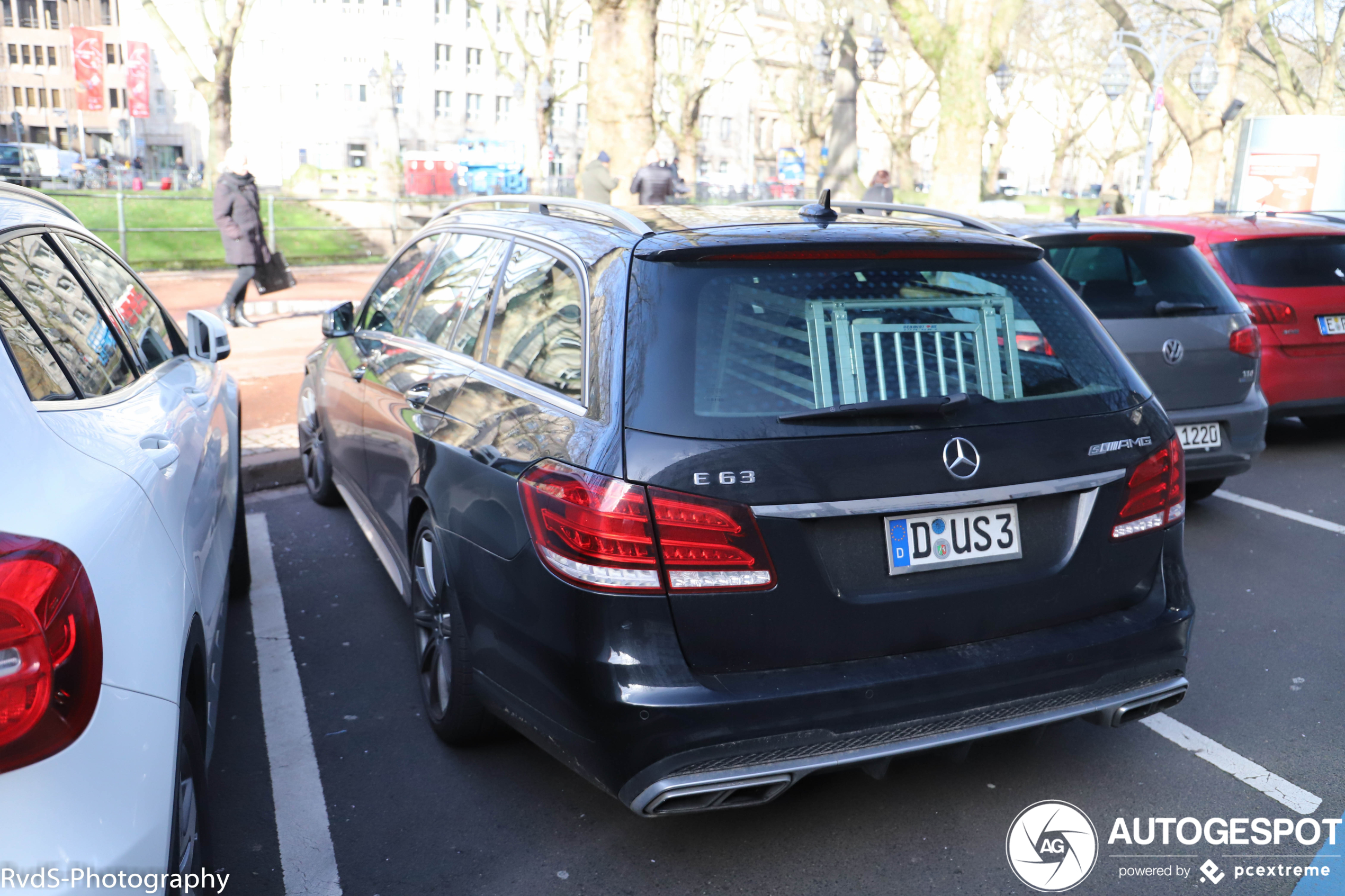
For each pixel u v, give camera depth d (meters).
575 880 2.76
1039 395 2.84
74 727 1.68
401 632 4.42
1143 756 3.41
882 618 2.60
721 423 2.51
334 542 5.56
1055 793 3.18
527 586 2.64
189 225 19.66
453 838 2.95
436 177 42.50
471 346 3.58
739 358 2.61
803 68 46.75
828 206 3.17
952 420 2.69
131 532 2.04
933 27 19.64
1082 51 50.19
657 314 2.66
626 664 2.43
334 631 4.42
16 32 93.69
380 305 4.90
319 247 21.53
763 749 2.47
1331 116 17.61
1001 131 55.03
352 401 4.64
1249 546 5.51
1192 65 32.94
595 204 3.34
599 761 2.49
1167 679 2.96
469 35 73.19
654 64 16.03
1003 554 2.73
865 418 2.61
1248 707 3.74
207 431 3.38
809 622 2.53
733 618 2.47
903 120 51.69
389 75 41.28
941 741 2.61
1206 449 5.64
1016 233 5.73
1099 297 5.53
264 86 72.00
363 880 2.77
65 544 1.78
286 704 3.77
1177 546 3.04
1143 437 2.95
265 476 6.60
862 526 2.59
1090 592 2.86
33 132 96.00
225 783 3.24
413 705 3.76
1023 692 2.71
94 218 18.80
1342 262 7.24
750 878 2.76
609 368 2.64
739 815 3.05
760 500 2.47
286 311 13.80
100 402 2.46
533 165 39.69
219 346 3.86
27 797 1.62
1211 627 4.46
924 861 2.83
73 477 1.97
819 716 2.50
